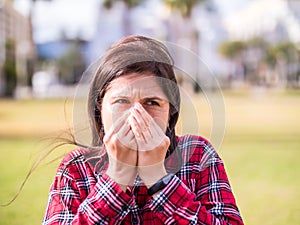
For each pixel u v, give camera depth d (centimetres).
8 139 1205
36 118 1861
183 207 137
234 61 5778
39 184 558
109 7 4556
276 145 1110
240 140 1203
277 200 557
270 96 3681
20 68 4909
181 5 4038
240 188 631
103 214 135
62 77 5922
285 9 5716
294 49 5478
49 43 6109
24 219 446
